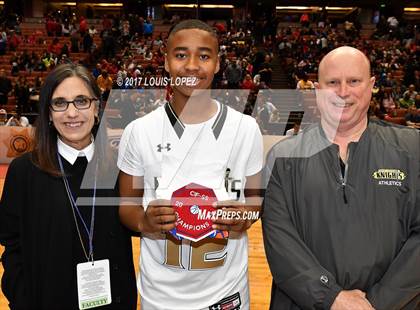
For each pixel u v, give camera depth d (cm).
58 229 170
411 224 169
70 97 167
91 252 174
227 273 173
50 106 170
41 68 1383
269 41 1677
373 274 166
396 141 175
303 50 1548
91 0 2361
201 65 163
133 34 1486
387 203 168
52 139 174
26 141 823
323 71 174
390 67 1477
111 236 177
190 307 170
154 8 2116
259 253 410
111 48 1116
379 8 2358
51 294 170
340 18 2684
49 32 1845
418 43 1834
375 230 167
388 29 1972
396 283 161
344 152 176
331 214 169
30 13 2328
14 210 175
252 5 2239
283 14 2514
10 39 1747
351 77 169
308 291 163
